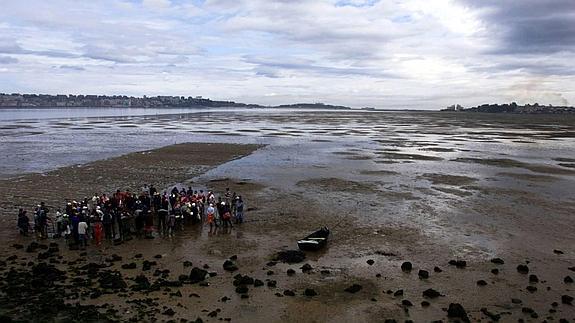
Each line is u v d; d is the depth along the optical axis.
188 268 21.05
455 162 55.53
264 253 23.20
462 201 34.62
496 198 35.72
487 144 80.19
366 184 40.97
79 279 19.34
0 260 21.70
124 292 18.12
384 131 113.69
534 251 23.73
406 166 52.00
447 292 18.66
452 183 41.72
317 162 54.47
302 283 19.42
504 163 55.03
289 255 22.33
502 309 17.23
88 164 49.31
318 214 30.56
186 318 16.14
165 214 27.27
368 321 16.20
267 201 34.06
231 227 27.62
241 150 64.44
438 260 22.31
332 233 26.50
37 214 25.69
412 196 36.22
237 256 22.72
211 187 38.81
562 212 31.62
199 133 96.69
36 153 58.59
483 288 19.09
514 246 24.48
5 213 29.72
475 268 21.30
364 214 30.67
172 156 56.59
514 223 28.81
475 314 16.81
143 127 117.62
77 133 93.94
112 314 16.22
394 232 26.75
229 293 18.30
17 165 48.50
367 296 18.20
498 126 147.38
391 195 36.50
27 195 34.69
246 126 127.69
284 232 26.73
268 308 17.06
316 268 21.14
